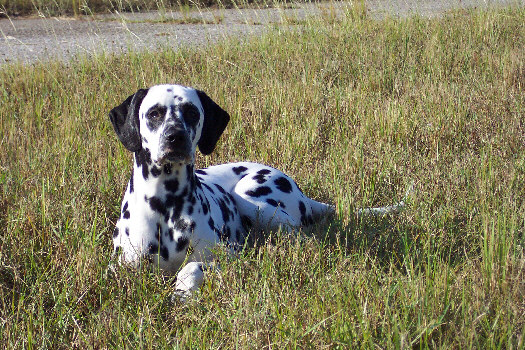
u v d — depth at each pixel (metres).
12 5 17.66
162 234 3.87
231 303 3.34
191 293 3.54
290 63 9.26
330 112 7.09
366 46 9.97
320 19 12.11
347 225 4.54
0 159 5.88
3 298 3.55
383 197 5.22
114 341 3.14
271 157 5.89
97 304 3.66
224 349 2.99
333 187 5.21
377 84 8.27
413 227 4.49
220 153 6.04
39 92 8.36
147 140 3.81
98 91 8.23
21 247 4.12
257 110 6.99
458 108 6.94
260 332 3.02
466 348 2.90
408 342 2.96
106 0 18.05
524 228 4.12
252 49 10.27
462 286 3.44
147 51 10.22
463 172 5.26
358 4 12.88
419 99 7.33
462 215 4.72
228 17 15.67
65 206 4.62
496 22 11.31
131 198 3.93
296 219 4.66
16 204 4.73
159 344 3.14
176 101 3.84
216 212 4.17
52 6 17.66
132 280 3.70
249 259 3.83
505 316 3.12
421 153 6.17
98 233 4.41
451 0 15.70
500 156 5.66
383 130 6.41
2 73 9.27
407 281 3.53
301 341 3.03
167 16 16.33
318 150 6.14
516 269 3.47
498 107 7.00
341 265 3.72
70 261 3.92
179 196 3.85
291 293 3.50
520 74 8.18
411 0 16.44
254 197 4.54
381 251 4.28
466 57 9.16
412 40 10.44
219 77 8.71
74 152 5.98
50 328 3.32
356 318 3.18
